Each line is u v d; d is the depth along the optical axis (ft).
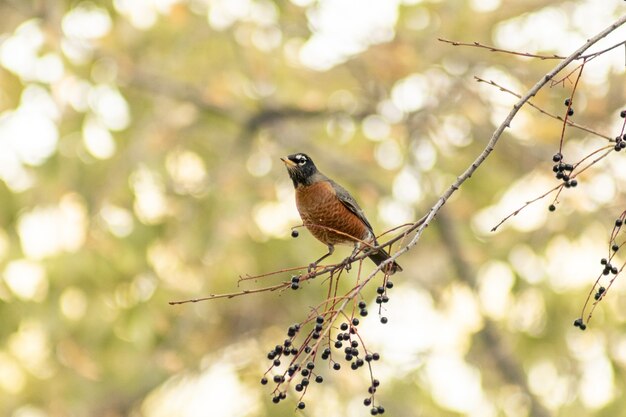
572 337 49.88
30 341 53.78
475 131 55.62
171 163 54.60
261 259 51.26
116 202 50.24
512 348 52.54
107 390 52.60
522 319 51.42
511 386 54.54
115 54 52.95
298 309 51.47
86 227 48.80
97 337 48.42
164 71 55.01
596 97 50.88
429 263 55.72
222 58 55.62
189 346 53.93
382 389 52.21
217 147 56.95
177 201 52.75
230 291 51.42
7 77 49.42
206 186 53.78
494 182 54.75
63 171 49.67
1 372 53.16
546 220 50.31
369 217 53.67
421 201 54.85
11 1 52.03
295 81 56.13
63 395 51.93
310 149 56.85
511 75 52.85
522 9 50.55
